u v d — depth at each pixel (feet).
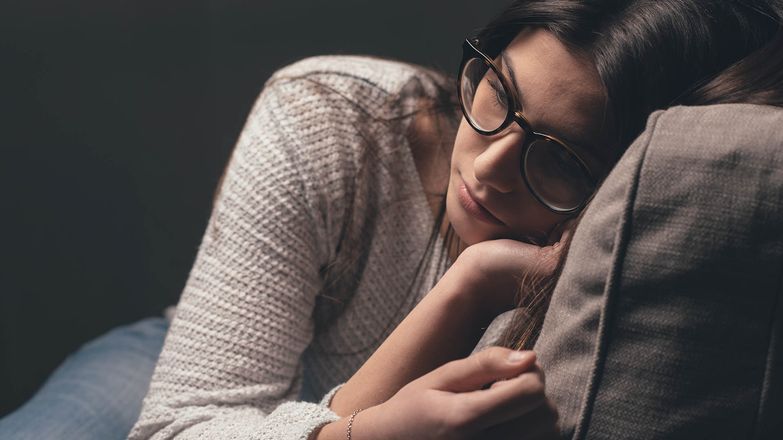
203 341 3.58
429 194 3.99
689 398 2.18
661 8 2.75
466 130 3.10
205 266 3.72
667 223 2.16
